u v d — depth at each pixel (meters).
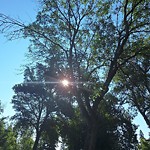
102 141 45.78
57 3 20.19
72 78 19.48
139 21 20.47
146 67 24.72
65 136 54.56
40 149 69.25
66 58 20.34
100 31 19.97
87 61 20.39
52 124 61.66
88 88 19.23
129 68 24.52
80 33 20.47
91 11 20.36
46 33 20.22
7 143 73.44
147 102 35.25
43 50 20.39
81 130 47.66
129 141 50.84
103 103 24.97
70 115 55.25
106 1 20.50
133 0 20.12
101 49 20.23
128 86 27.98
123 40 19.66
